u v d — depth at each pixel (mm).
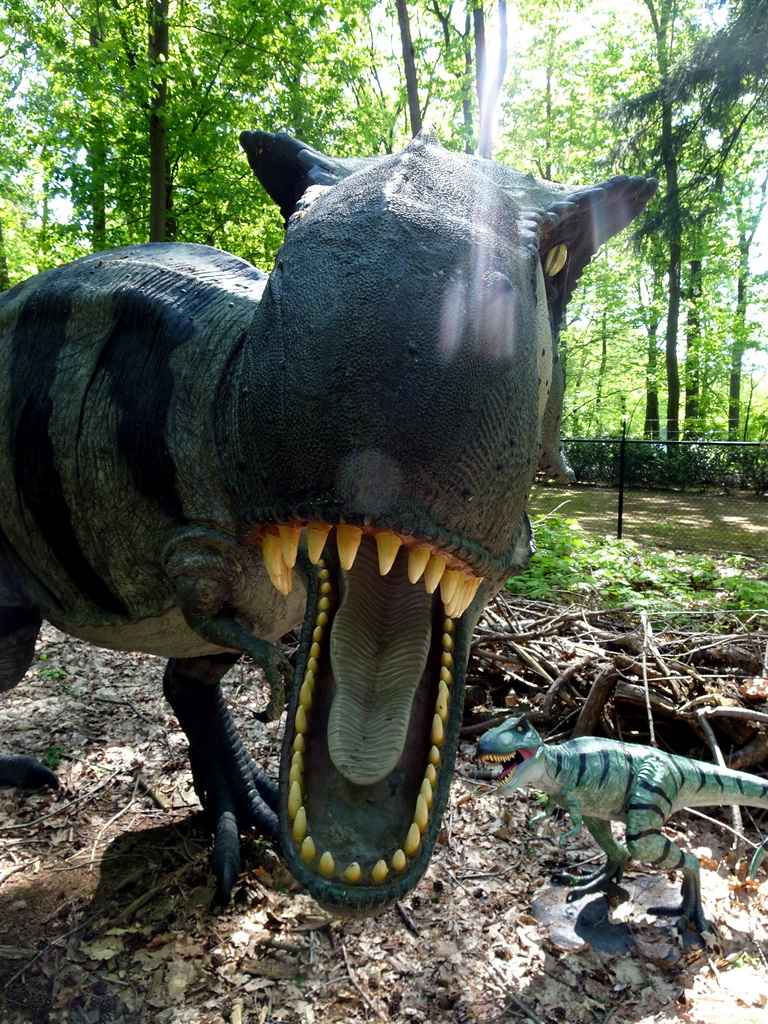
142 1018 2625
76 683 5527
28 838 3627
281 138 2391
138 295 2664
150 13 11203
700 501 17203
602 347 31656
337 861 1734
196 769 3617
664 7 21812
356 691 1958
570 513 15227
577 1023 2635
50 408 2727
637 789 2963
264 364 1646
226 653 3441
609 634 5242
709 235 22500
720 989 2770
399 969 2852
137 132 12867
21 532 2928
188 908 3143
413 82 12234
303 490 1563
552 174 25672
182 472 2406
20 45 12477
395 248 1589
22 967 2809
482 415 1581
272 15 11656
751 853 3611
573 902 3211
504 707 4969
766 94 14898
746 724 4234
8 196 17703
